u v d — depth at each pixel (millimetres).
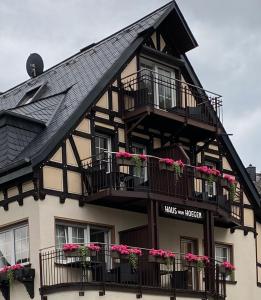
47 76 30641
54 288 22891
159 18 27766
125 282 23578
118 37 28781
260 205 31109
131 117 26406
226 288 28969
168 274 25344
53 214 23922
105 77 26172
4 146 25016
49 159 24125
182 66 29141
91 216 25000
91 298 22422
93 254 22812
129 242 25469
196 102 29188
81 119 25266
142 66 28062
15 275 23500
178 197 25578
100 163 24828
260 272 31422
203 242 27922
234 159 30469
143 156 24859
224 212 27453
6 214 24625
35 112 26922
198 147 29094
